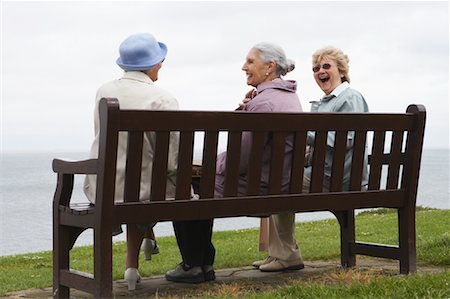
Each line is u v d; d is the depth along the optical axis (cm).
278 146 612
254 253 878
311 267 750
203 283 668
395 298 528
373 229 1223
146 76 627
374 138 662
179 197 573
